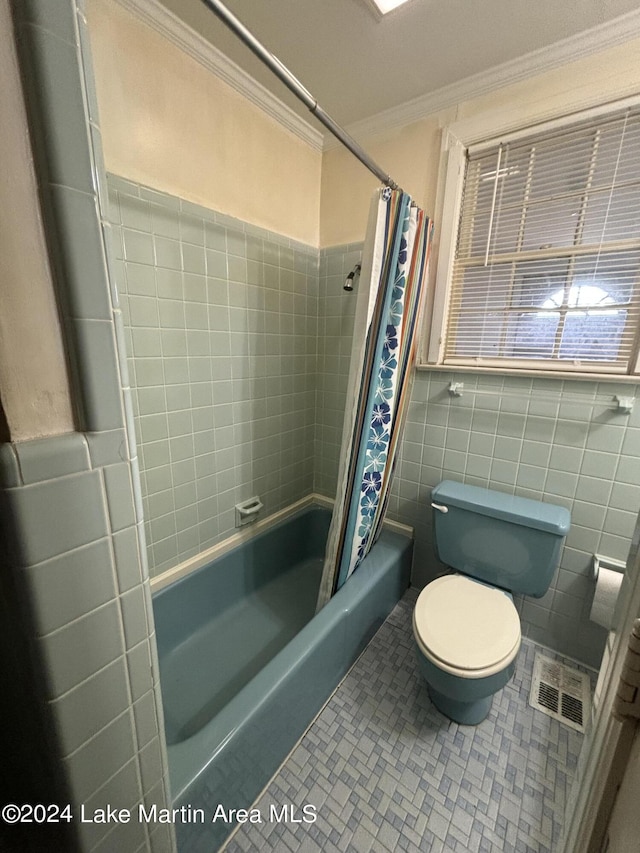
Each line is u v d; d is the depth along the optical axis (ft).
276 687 3.53
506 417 4.96
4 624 1.70
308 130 5.65
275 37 3.96
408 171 5.30
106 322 1.58
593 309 4.32
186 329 4.53
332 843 3.21
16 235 1.33
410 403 5.70
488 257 4.88
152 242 4.03
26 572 1.46
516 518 4.50
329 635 4.25
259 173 5.14
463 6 3.54
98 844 1.94
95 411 1.60
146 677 2.03
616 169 3.98
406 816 3.39
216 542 5.51
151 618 2.00
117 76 3.59
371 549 5.71
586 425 4.46
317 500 7.27
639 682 1.00
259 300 5.41
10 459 1.36
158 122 3.94
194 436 4.89
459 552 5.05
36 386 1.45
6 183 1.28
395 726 4.16
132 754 2.04
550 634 5.12
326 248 6.23
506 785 3.62
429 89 4.76
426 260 4.83
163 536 4.76
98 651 1.77
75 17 1.33
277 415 6.16
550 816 3.38
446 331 5.37
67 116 1.34
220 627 5.45
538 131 4.29
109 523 1.73
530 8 3.56
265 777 3.58
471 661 3.55
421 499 5.95
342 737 4.04
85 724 1.77
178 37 3.92
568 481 4.66
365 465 4.65
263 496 6.21
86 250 1.47
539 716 4.28
